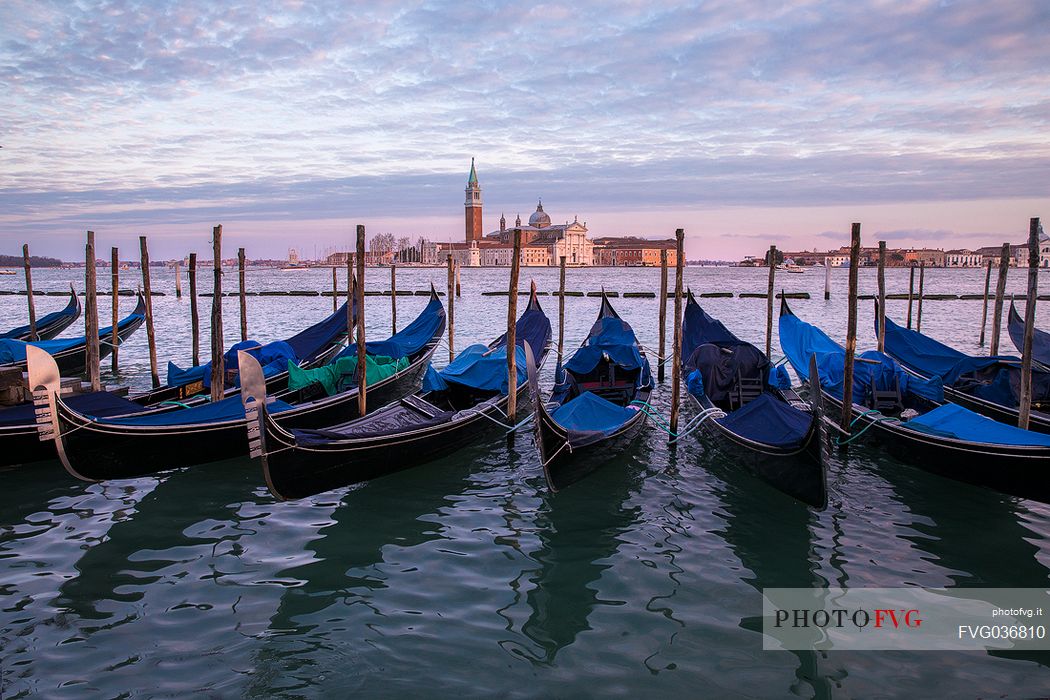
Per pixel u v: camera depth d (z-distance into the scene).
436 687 5.92
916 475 11.02
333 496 10.36
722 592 7.49
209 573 7.94
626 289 78.62
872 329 33.56
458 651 6.43
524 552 8.48
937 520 9.32
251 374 8.80
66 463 9.67
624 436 11.48
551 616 7.03
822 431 9.03
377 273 155.50
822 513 9.60
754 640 6.59
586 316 41.28
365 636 6.68
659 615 7.04
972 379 14.05
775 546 8.59
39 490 10.50
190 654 6.38
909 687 5.94
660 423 13.34
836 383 13.52
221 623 6.91
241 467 11.56
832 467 11.42
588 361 15.05
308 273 172.75
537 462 12.01
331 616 7.04
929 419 10.70
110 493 10.42
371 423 11.05
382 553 8.47
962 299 53.59
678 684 5.96
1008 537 8.78
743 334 31.61
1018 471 9.12
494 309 46.28
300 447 9.20
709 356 15.07
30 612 7.08
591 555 8.39
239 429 11.45
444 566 8.12
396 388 16.19
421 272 158.12
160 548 8.58
